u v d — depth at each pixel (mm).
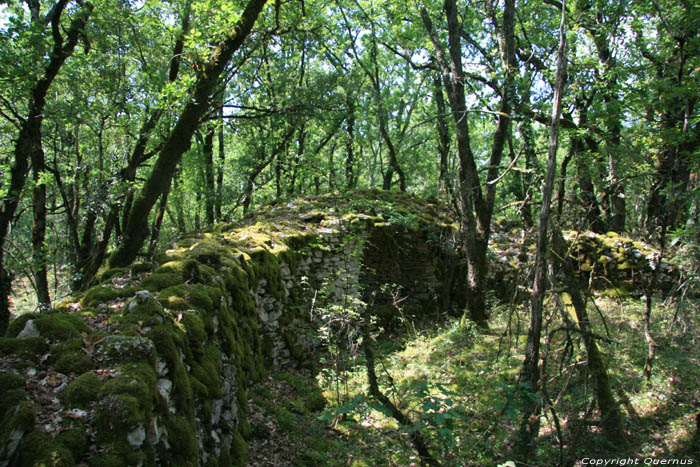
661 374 6883
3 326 8344
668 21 6699
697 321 7777
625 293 11070
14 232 13266
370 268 10867
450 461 4918
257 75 15367
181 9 11250
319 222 10117
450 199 12477
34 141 8930
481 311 9477
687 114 6223
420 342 9227
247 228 8703
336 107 13664
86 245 11797
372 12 13688
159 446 2773
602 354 6773
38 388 2639
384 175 17234
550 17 11633
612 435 5621
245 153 16234
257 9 7281
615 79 8648
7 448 2240
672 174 6961
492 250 12195
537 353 4914
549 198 4953
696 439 5469
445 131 11680
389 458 5207
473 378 7066
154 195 7383
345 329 8414
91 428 2461
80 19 9414
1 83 8258
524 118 7383
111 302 4121
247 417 5355
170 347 3283
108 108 10195
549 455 5363
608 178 6727
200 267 5082
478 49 12648
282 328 7711
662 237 6703
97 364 2914
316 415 6203
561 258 5484
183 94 8953
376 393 4785
